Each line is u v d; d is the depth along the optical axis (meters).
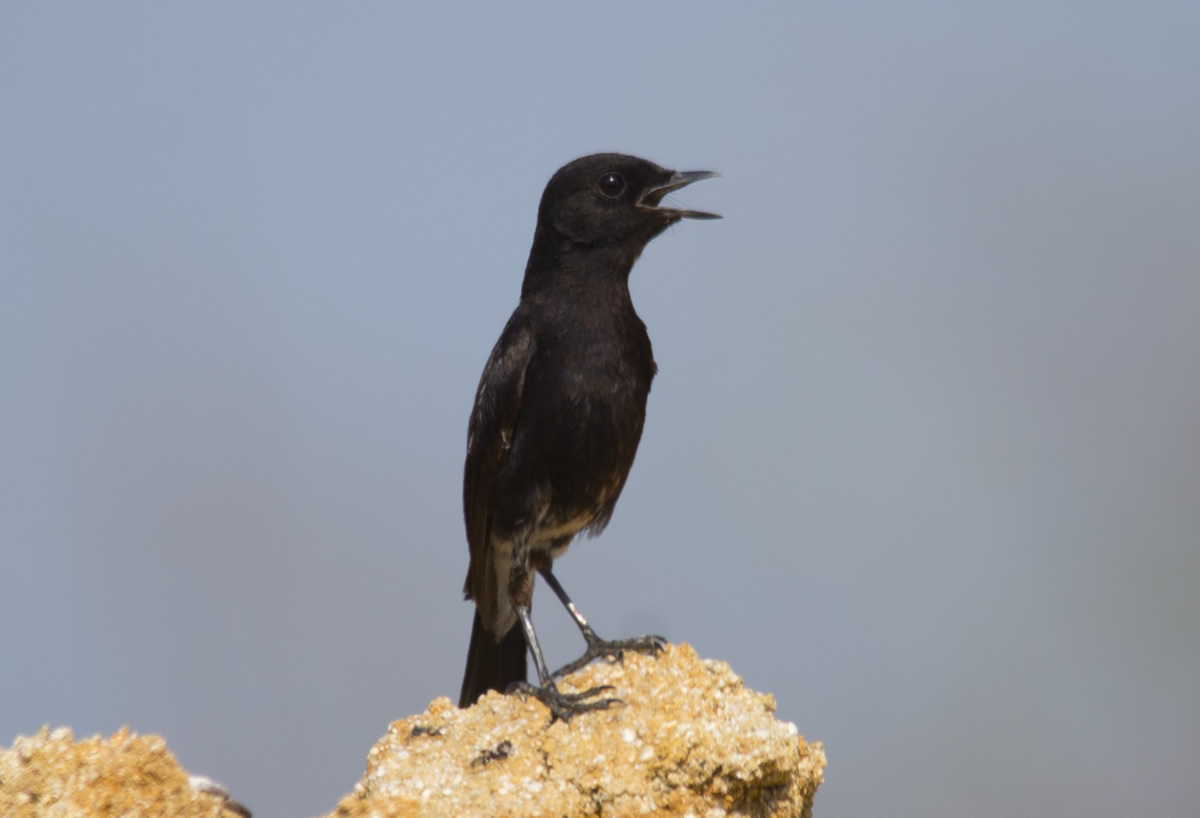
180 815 9.26
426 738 10.41
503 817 9.72
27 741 9.35
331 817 9.73
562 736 10.16
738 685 10.62
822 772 10.55
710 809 9.80
